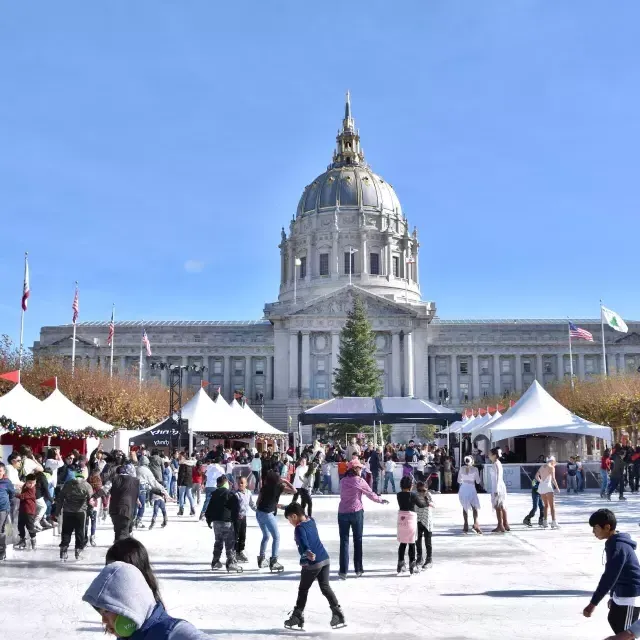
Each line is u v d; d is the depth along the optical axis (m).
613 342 142.38
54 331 149.50
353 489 17.45
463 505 25.69
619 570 8.88
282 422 129.38
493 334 143.38
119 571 5.00
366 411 48.69
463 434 69.88
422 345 133.38
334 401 49.72
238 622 12.98
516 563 19.28
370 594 15.40
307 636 11.98
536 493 27.67
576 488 46.75
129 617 4.84
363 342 111.94
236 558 19.72
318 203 160.38
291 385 130.25
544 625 12.58
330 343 132.50
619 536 9.11
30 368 72.69
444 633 12.08
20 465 24.25
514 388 142.88
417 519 18.27
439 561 19.72
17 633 12.16
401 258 160.88
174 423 47.31
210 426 48.84
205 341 143.62
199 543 23.92
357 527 17.38
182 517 33.12
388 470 45.62
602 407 75.19
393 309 132.12
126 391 76.62
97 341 141.50
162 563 19.72
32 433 35.09
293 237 160.50
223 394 142.38
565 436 54.94
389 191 164.88
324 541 24.16
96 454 30.19
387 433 100.25
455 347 142.75
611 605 9.08
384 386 130.75
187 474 34.03
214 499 18.55
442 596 15.12
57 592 15.60
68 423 36.41
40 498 25.44
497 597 14.98
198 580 17.19
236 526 18.62
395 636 11.91
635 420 73.31
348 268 154.88
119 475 19.41
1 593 15.49
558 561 19.59
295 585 16.56
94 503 23.31
